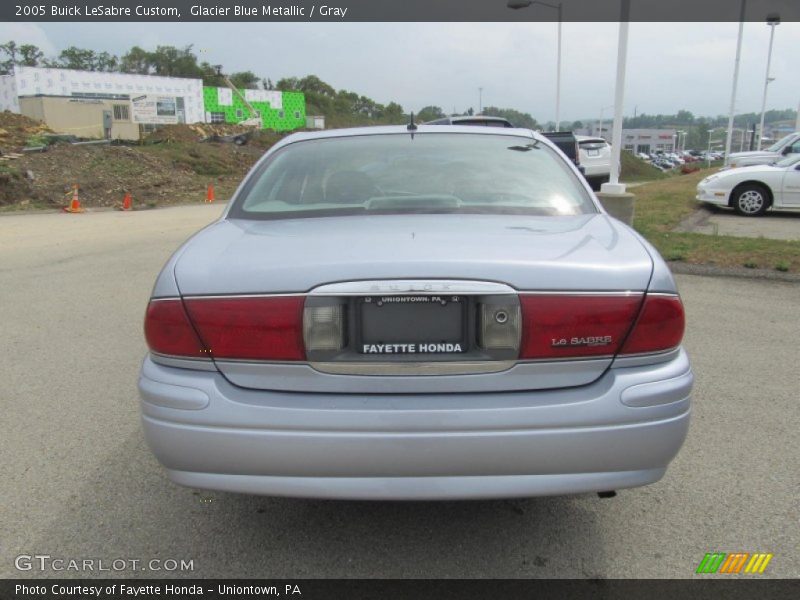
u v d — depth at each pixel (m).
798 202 12.55
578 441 2.18
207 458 2.23
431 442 2.15
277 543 2.73
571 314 2.19
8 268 8.73
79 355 5.08
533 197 3.08
